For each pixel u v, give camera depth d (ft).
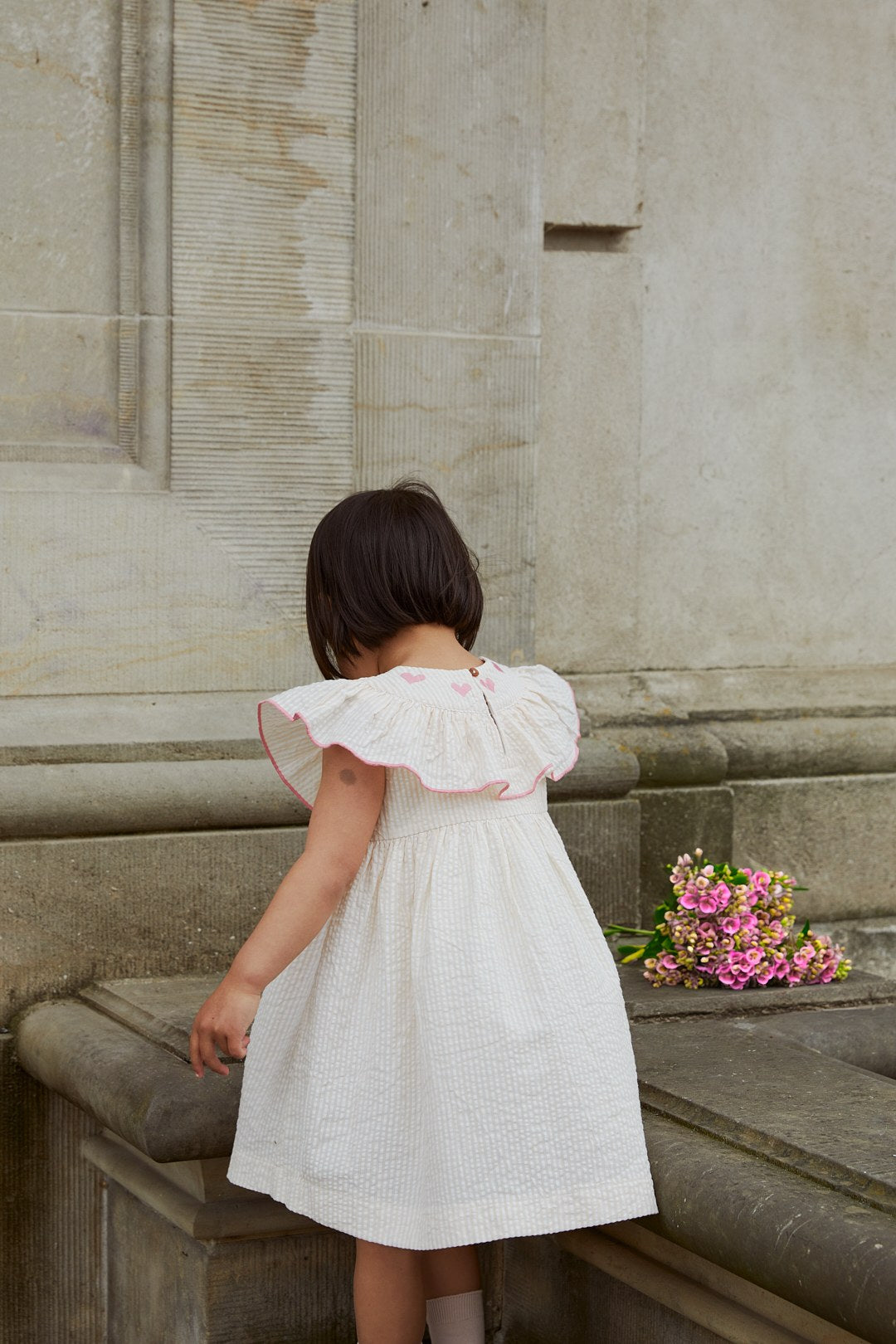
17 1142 8.91
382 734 6.05
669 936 9.07
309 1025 6.26
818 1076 7.05
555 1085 6.04
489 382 10.36
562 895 6.40
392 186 10.01
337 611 6.59
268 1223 7.59
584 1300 7.38
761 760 11.53
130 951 9.20
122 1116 7.23
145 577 9.53
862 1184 5.59
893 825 12.00
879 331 12.25
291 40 9.68
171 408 9.57
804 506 12.05
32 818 8.90
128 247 9.48
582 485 11.26
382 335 10.04
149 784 9.16
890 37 12.12
